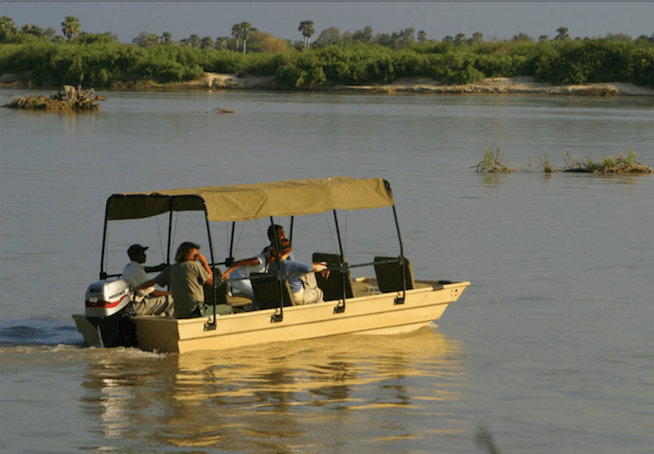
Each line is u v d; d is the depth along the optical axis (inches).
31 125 6771.7
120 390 1107.3
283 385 1136.2
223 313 1321.4
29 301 1571.1
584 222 2586.1
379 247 2165.4
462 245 2198.6
